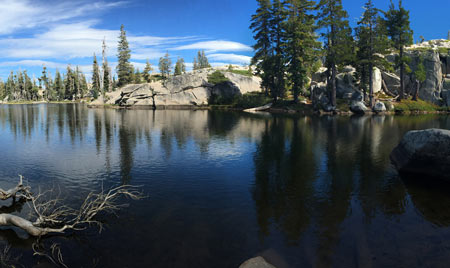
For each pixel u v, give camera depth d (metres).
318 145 20.58
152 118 41.44
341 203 9.95
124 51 92.12
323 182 12.29
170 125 32.59
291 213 9.10
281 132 26.92
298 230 7.95
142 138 23.44
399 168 13.99
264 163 15.53
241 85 69.81
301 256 6.66
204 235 7.65
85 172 13.67
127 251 6.88
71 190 11.25
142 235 7.67
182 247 7.04
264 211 9.24
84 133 26.12
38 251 6.94
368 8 47.75
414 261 6.43
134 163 15.40
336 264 6.34
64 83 141.12
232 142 21.78
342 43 48.84
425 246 7.07
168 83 72.94
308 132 26.89
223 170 14.14
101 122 35.75
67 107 77.88
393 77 58.62
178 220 8.57
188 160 16.14
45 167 14.52
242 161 15.98
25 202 10.06
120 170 14.05
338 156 17.14
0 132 26.69
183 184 11.97
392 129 28.89
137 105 71.94
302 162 15.77
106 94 83.50
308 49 48.88
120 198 10.38
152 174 13.41
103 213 9.10
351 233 7.77
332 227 8.13
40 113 52.16
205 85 69.62
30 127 30.42
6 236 7.68
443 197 10.48
